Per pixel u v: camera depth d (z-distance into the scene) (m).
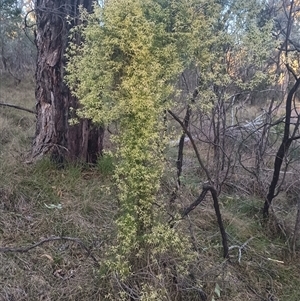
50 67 3.42
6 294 2.09
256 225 3.21
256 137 4.18
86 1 3.32
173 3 1.83
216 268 2.29
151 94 1.69
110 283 2.08
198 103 2.12
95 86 1.74
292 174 3.77
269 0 3.07
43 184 3.14
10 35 9.96
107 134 4.39
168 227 1.93
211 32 2.02
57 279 2.27
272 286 2.56
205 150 4.35
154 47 1.74
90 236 2.63
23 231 2.63
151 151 1.82
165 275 2.09
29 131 4.61
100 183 3.27
